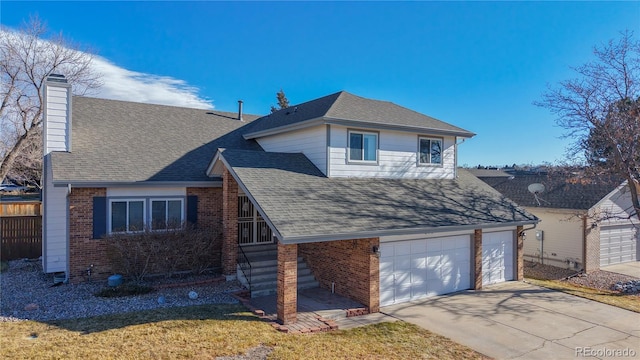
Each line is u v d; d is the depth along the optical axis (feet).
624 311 39.32
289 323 31.94
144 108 62.69
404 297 40.93
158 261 42.42
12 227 54.95
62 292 38.68
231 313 33.55
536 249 67.56
